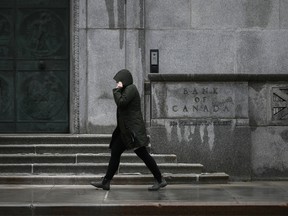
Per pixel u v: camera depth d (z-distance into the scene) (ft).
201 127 35.29
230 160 35.24
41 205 25.04
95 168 33.17
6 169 33.12
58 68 40.04
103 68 37.86
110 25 37.88
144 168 33.32
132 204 25.16
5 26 39.93
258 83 36.06
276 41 38.70
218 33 38.58
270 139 36.06
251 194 28.68
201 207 25.09
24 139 35.60
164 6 38.42
